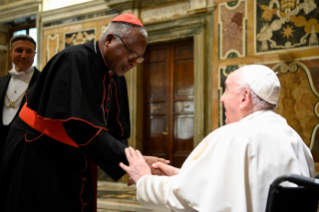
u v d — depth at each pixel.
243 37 6.19
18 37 2.89
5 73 9.98
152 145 7.46
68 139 1.91
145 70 7.67
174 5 6.98
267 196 1.24
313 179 1.10
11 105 2.84
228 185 1.29
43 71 1.91
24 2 9.07
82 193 1.99
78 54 1.87
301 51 5.67
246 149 1.30
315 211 1.31
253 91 1.48
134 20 1.90
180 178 1.37
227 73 6.28
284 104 5.74
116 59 1.90
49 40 8.65
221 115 6.27
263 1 6.05
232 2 6.33
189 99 7.08
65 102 1.77
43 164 1.87
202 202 1.31
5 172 2.00
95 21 7.98
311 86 5.53
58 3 8.77
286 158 1.29
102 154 1.79
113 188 6.20
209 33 6.54
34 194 1.86
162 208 1.50
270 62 5.91
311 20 5.62
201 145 1.44
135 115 7.33
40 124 1.90
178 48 7.30
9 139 2.04
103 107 2.00
